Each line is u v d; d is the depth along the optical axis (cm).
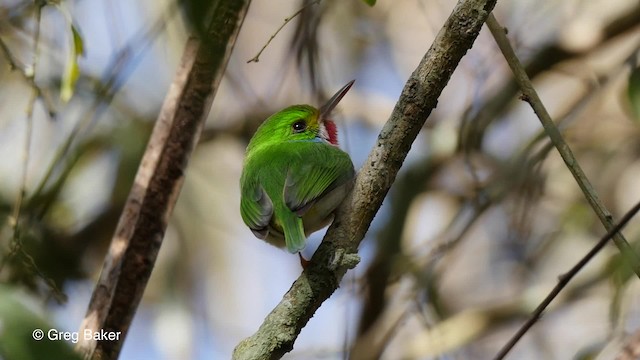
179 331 1202
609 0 1173
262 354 618
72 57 759
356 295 1072
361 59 1280
